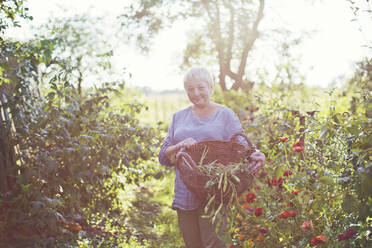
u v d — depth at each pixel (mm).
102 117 4992
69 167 4227
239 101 6680
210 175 2615
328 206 3047
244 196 3895
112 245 3957
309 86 6996
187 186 2609
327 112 4551
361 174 2562
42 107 4875
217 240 2721
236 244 3457
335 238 2926
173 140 2986
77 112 4824
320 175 3125
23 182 3809
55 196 4094
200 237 2861
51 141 4246
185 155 2617
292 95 6660
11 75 4109
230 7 6820
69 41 6797
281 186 3584
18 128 4023
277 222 3314
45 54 3932
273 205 3559
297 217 3219
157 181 6871
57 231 3932
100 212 4758
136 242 4199
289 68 7301
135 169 5184
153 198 6074
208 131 2879
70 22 7789
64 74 4406
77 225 4098
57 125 4336
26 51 4035
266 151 3910
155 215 5273
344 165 3080
